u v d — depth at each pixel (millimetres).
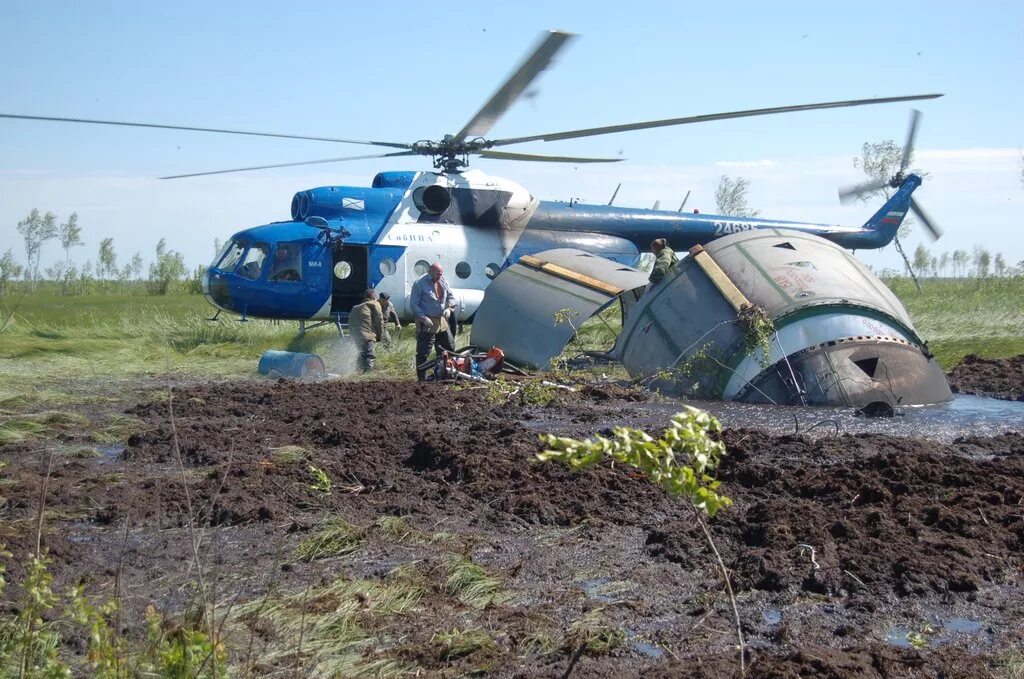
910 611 4621
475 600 4793
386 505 6531
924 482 6754
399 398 11281
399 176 17703
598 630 4332
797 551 5352
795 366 11320
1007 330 18531
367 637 4328
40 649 3938
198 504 6438
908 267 29125
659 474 3330
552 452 3250
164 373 14680
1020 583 4961
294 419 9930
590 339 18141
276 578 5156
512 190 17984
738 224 19875
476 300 17266
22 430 9406
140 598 4832
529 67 13000
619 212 18938
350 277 16906
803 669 3869
